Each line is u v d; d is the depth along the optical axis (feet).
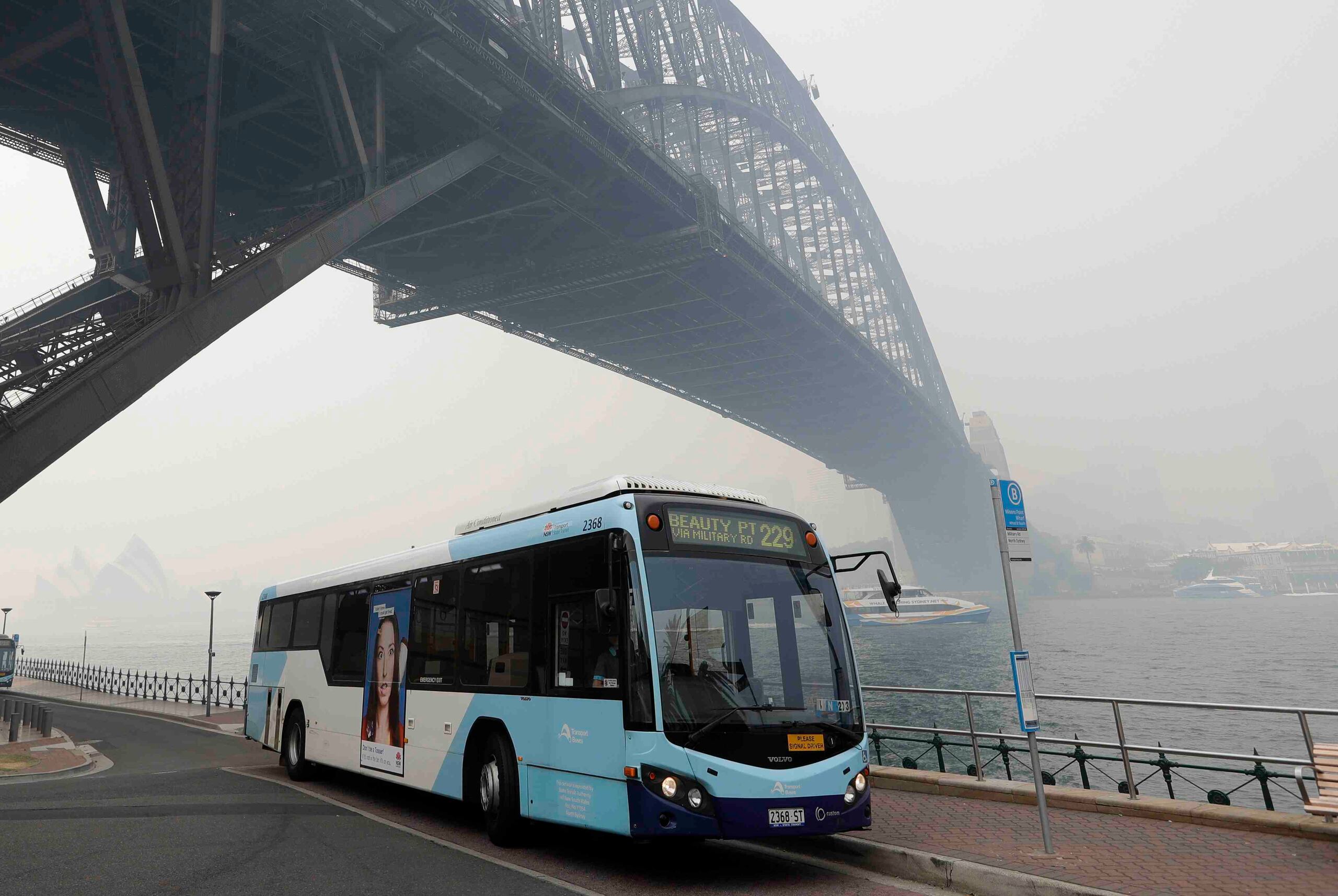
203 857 26.86
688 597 25.57
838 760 25.16
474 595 32.63
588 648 26.48
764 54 268.41
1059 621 463.01
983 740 93.76
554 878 24.98
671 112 188.96
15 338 62.34
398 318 178.91
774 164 269.23
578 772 25.98
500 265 161.27
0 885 23.09
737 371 275.59
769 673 25.80
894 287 385.91
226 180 113.60
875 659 248.73
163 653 623.77
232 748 68.95
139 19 85.76
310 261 77.97
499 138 111.65
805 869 26.02
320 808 37.14
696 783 23.48
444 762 32.58
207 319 66.69
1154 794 73.61
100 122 100.07
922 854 24.41
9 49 85.35
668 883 24.54
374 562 41.52
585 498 29.19
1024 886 21.79
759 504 30.30
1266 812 26.43
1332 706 143.23
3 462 51.60
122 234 96.27
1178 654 246.27
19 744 68.49
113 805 37.37
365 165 89.45
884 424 375.86
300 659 46.91
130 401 59.88
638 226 156.97
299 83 98.27
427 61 98.78
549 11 121.90
